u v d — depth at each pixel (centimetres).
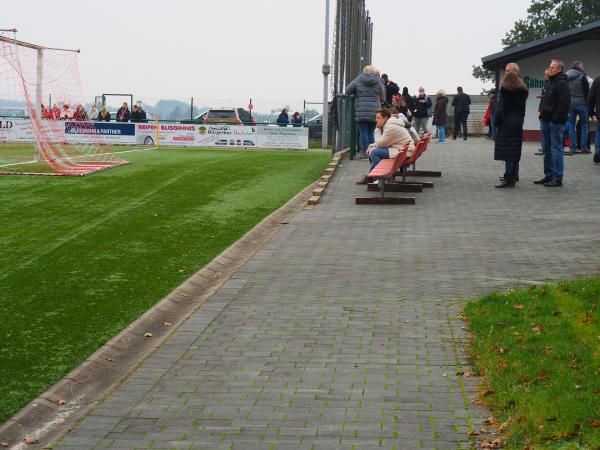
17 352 679
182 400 538
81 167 2036
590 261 910
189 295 868
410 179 1639
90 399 586
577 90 1970
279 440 473
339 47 2639
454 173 1725
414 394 537
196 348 643
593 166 1773
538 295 730
